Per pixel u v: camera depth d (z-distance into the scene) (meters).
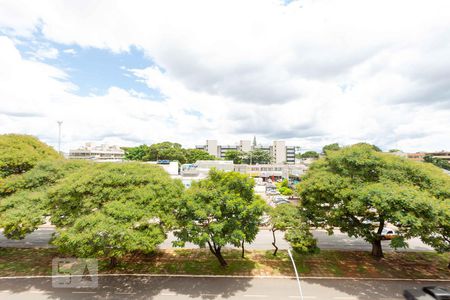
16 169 18.42
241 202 12.92
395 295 12.34
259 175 68.94
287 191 43.72
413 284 13.37
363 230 14.30
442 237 13.42
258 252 17.80
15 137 20.72
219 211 12.55
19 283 13.38
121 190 13.48
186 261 16.20
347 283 13.50
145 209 12.56
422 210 11.40
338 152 16.33
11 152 18.06
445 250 12.77
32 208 13.37
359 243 19.94
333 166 15.98
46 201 13.36
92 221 11.27
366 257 16.94
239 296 12.30
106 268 15.14
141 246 11.48
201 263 15.91
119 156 98.56
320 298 12.12
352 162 14.74
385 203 11.70
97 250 11.47
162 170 16.94
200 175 46.97
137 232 11.79
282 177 69.19
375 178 14.50
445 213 11.36
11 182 15.41
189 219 13.01
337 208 14.12
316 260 16.42
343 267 15.39
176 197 13.62
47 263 15.78
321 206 15.48
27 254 17.22
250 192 14.40
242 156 93.19
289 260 16.41
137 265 15.58
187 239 12.68
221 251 17.86
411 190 12.33
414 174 14.23
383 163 14.66
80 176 13.97
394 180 13.96
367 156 15.01
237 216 13.38
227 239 12.49
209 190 13.76
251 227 13.70
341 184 14.00
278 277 14.15
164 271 14.83
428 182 13.96
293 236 14.34
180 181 15.40
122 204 12.41
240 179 14.21
